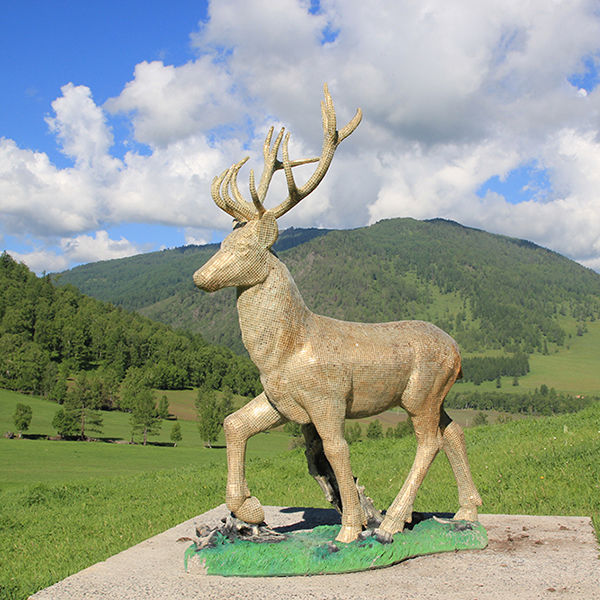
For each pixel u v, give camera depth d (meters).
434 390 4.41
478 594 3.36
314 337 4.00
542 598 3.28
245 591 3.45
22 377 60.91
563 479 6.69
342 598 3.32
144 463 31.05
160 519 7.12
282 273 4.00
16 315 78.94
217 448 46.03
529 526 4.93
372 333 4.29
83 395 57.03
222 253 3.86
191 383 76.56
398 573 3.76
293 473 9.56
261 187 4.30
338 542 3.94
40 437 44.12
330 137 4.20
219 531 3.96
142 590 3.49
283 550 3.79
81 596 3.41
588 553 4.11
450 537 4.24
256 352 3.97
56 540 6.61
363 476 9.03
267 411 4.12
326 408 3.96
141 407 46.44
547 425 10.88
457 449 4.72
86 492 9.94
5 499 9.75
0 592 4.67
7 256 94.69
